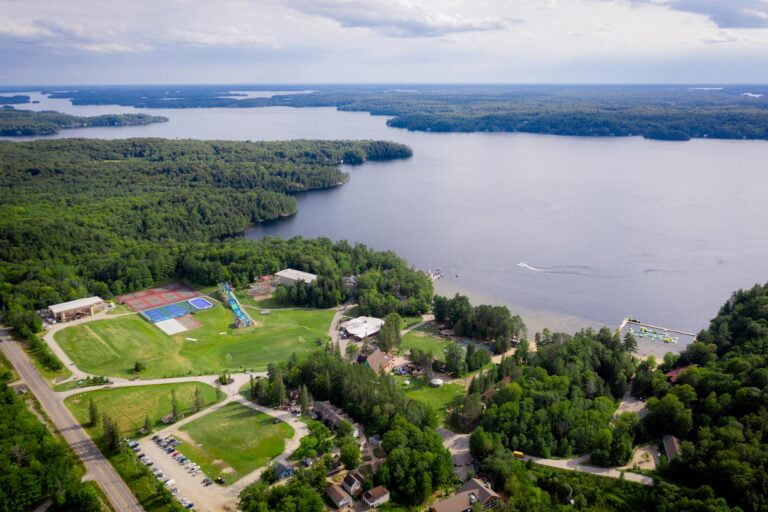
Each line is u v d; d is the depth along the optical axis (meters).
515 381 188.12
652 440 163.62
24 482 136.62
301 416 177.75
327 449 156.38
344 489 144.25
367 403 174.88
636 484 144.12
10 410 169.00
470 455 161.38
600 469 151.38
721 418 156.25
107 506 137.25
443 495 144.88
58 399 186.62
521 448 160.50
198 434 167.75
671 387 188.00
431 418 171.12
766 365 174.38
